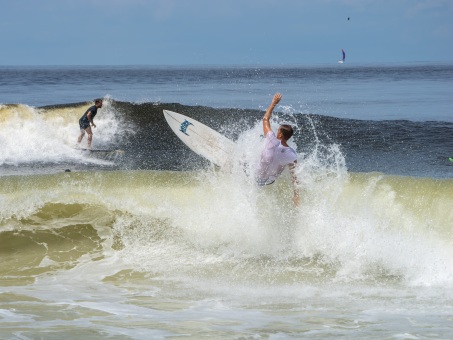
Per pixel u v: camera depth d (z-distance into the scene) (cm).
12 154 5447
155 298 1936
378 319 1652
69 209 2652
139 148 5697
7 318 1617
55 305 1802
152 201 2659
